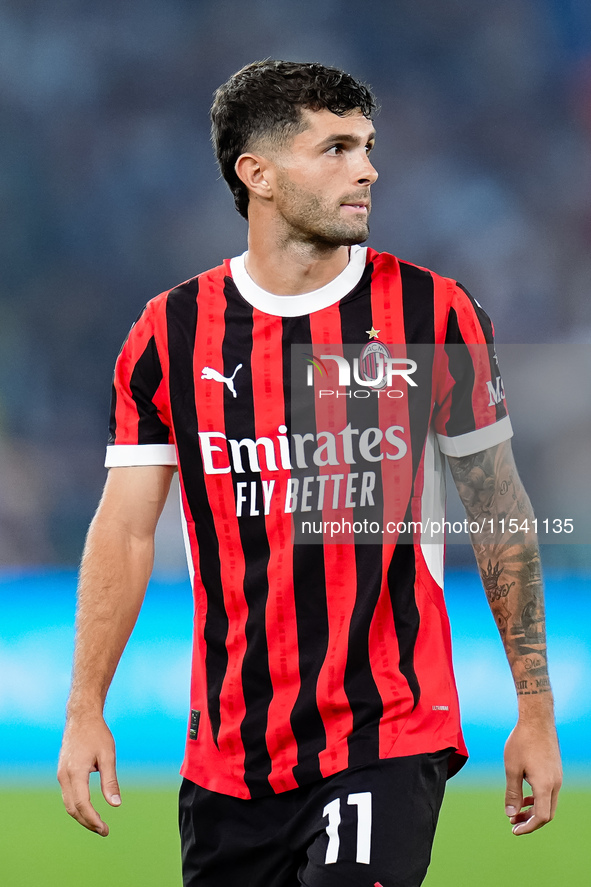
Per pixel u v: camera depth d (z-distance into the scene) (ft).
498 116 185.37
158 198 183.42
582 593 117.08
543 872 44.14
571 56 185.26
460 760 26.68
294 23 188.96
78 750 26.68
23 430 167.84
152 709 76.79
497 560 27.68
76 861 46.42
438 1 187.01
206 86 185.68
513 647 27.43
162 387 28.27
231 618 27.09
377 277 27.91
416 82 187.93
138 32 184.44
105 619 27.94
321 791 25.62
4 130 182.19
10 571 145.69
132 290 182.39
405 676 25.90
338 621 26.22
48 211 181.78
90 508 159.94
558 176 184.34
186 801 27.66
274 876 26.66
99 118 183.93
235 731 26.58
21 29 183.11
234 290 28.27
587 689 78.33
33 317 178.09
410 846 24.43
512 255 183.73
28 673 88.99
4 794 57.98
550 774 26.27
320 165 26.68
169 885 43.34
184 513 27.99
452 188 185.57
